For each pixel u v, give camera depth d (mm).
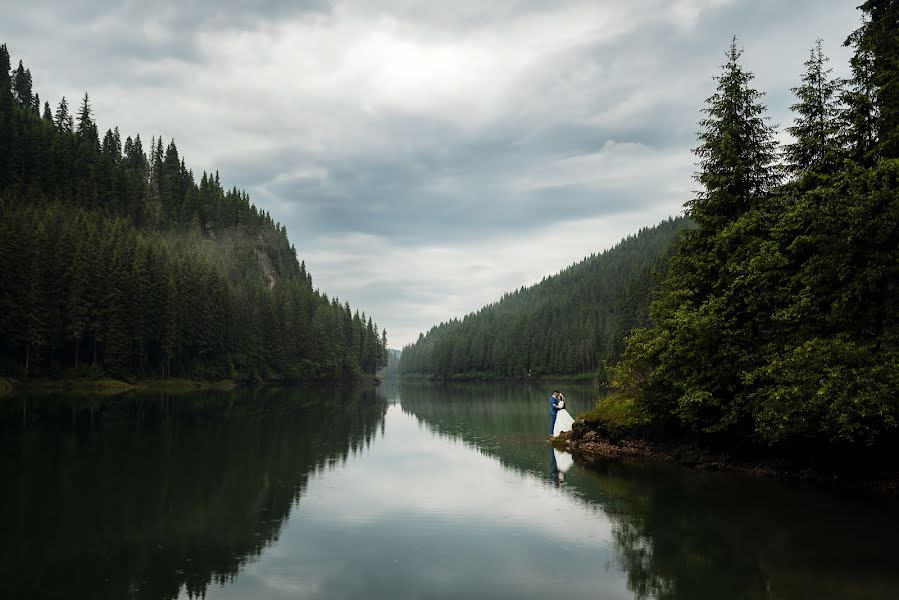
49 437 27875
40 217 90688
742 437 21531
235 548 11789
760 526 13484
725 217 23531
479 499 16328
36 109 170125
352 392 92562
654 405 24328
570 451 26219
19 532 12750
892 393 14898
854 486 18203
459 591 9547
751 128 23328
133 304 76875
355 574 10312
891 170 15328
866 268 16094
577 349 154250
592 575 10312
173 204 163500
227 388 87250
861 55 18844
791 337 18750
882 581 9945
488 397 76688
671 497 16609
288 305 126188
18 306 66875
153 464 21234
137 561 10977
